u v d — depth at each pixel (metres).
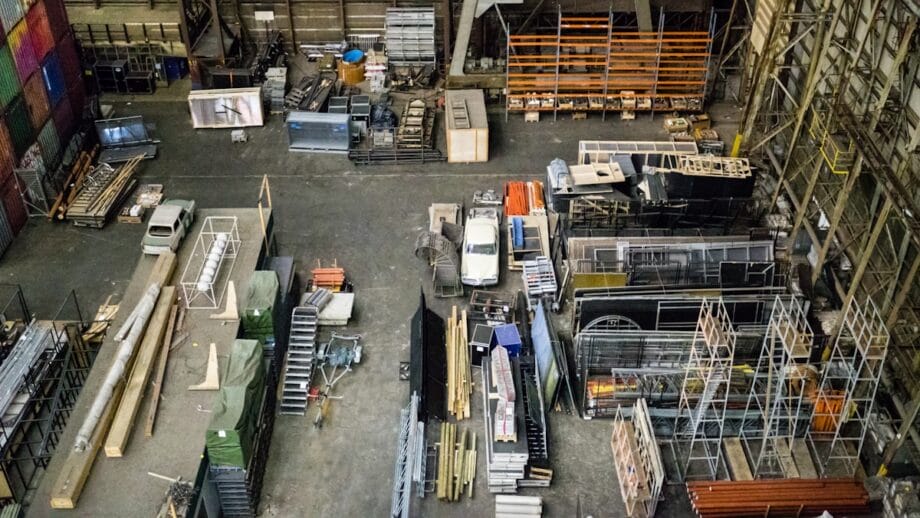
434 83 47.41
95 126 41.97
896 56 27.28
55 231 37.59
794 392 29.72
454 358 31.38
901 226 30.05
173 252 31.88
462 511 27.16
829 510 26.66
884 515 26.42
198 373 27.62
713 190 36.62
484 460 28.55
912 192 28.39
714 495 26.84
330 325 33.25
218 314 29.55
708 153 40.88
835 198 33.56
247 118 44.00
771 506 26.55
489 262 34.69
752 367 30.52
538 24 47.31
